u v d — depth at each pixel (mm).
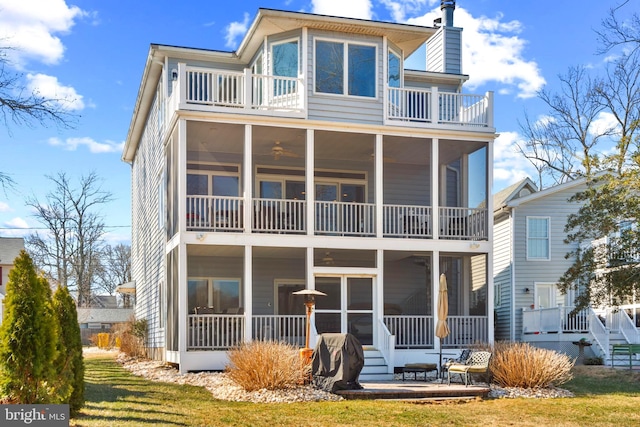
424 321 18719
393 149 19984
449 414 11547
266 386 13078
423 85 22469
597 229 18797
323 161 21266
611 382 16516
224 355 16453
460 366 14414
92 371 18422
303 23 17922
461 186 20469
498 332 24062
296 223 19297
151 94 22938
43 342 8203
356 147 19703
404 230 20000
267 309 20516
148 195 24672
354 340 13602
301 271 20953
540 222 23781
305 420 10633
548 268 23594
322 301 18156
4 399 8023
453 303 21984
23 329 8094
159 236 21234
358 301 18359
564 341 21844
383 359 17172
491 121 18844
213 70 17125
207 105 17516
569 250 23781
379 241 17969
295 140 18859
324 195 21188
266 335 17203
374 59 18609
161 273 20672
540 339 22281
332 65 18281
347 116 18156
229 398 12688
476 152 20141
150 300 23844
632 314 22969
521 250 23469
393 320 19203
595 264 18266
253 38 18891
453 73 22922
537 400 13305
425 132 18406
